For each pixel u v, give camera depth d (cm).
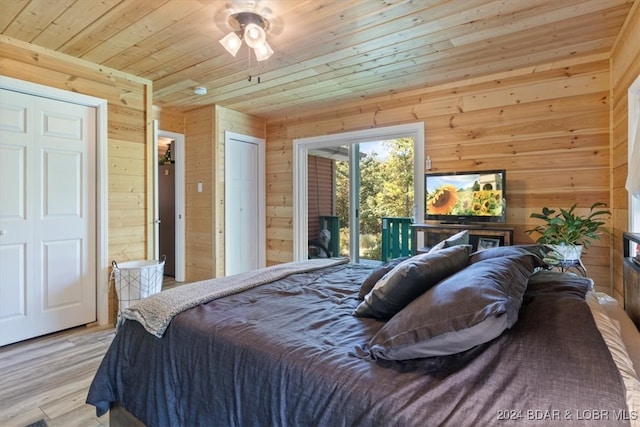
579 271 300
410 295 134
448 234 332
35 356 250
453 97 363
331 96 405
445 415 79
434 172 372
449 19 235
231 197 464
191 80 350
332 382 98
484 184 329
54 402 194
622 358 87
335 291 186
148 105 349
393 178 421
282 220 497
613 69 284
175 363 138
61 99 289
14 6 217
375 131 415
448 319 97
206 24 239
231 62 305
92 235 312
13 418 180
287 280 207
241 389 116
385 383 93
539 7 221
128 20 234
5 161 263
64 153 294
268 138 510
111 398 158
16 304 271
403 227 413
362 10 222
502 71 333
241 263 478
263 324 135
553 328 97
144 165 348
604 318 108
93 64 305
